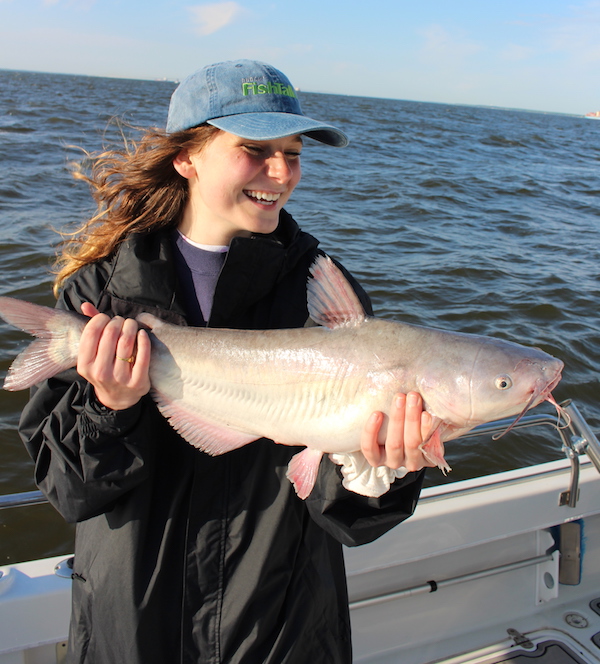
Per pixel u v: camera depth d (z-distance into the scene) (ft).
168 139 5.72
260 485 5.59
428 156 81.35
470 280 27.73
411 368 5.74
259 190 5.55
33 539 13.46
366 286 25.82
